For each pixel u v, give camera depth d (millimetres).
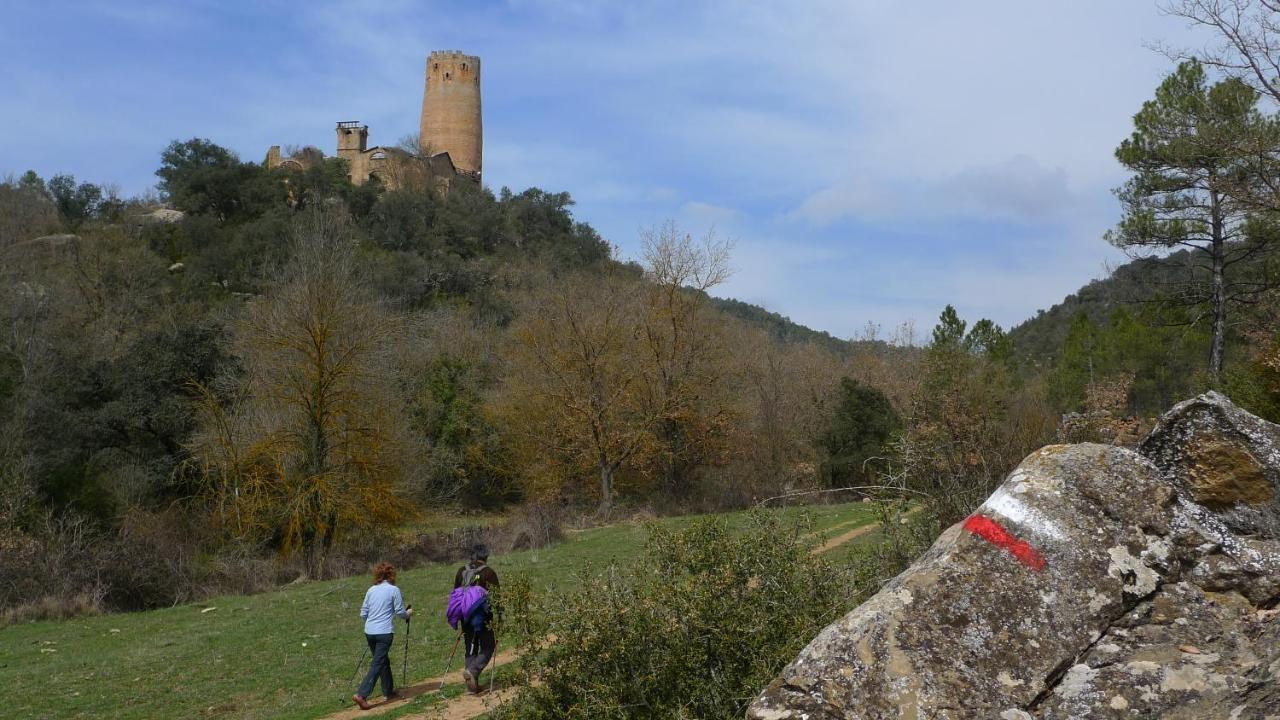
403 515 30938
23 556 22625
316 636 16953
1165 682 3738
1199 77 26562
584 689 7297
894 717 3768
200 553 26766
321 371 29734
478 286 76750
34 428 31359
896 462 10172
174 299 57750
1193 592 4191
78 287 50438
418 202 89188
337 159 100188
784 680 4047
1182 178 28094
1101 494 4500
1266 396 19078
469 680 11484
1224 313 29203
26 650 17297
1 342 37062
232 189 83938
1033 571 4191
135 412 33500
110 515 29938
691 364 42719
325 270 31031
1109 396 12422
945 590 4137
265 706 12445
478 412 46188
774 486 38656
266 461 29484
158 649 16625
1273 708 3379
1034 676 3867
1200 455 5008
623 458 41312
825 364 56062
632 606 7398
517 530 30453
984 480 9305
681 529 8414
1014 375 41062
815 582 7629
